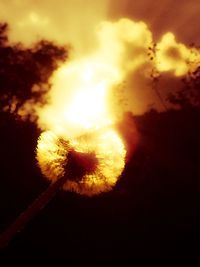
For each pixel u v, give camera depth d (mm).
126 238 17672
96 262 15961
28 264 14633
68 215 18391
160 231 18078
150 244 17297
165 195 21797
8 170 21734
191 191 22047
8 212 18781
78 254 16172
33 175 21938
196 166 24969
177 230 18062
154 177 24250
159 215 19500
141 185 23547
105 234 17812
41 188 21125
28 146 26016
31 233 16344
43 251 15656
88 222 18328
